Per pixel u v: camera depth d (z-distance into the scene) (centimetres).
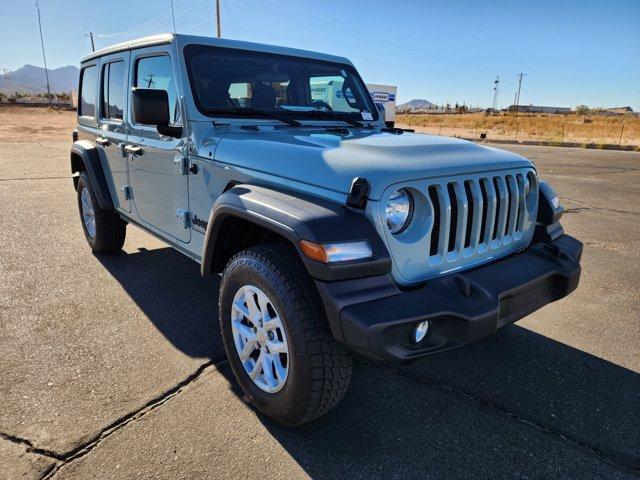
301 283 215
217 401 263
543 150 2150
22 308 371
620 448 237
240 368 258
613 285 452
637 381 296
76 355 305
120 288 414
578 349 333
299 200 223
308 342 210
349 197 207
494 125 4728
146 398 263
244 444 231
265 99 347
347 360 217
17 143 1661
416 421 253
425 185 221
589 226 681
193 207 316
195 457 221
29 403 256
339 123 366
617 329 363
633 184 1097
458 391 281
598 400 276
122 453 222
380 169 213
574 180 1155
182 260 489
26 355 304
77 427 239
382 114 428
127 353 309
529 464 225
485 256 259
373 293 202
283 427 244
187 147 311
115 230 477
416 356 203
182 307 379
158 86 343
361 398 271
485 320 212
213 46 334
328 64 393
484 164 248
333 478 212
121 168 411
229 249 283
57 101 6725
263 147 262
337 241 197
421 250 222
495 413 262
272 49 364
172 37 323
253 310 240
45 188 858
